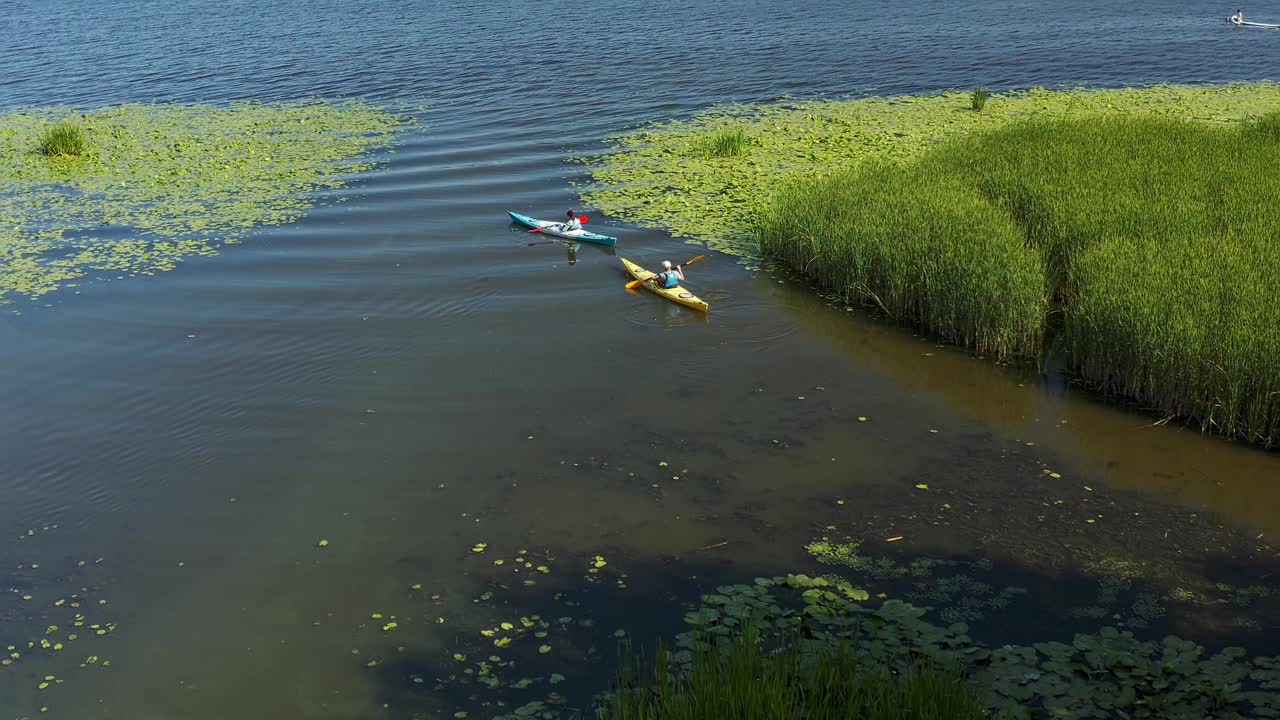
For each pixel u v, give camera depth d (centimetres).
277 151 3728
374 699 1114
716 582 1299
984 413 1744
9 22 8775
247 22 8119
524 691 1112
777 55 5719
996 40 6141
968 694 989
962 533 1390
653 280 2319
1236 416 1614
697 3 8594
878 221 2278
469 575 1333
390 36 6962
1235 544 1343
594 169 3347
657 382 1886
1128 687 1024
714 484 1537
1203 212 2175
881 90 4653
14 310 2305
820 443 1652
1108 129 3075
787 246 2467
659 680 1067
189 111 4581
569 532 1423
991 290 1925
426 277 2430
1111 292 1798
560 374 1925
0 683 1160
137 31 7794
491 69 5425
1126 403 1756
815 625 1170
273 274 2475
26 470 1630
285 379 1930
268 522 1471
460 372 1941
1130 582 1264
